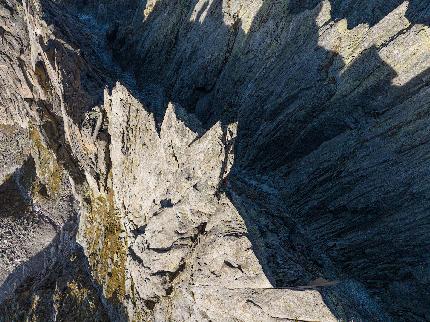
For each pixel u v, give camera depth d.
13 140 74.00
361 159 41.56
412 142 38.12
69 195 61.88
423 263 38.12
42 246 59.34
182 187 37.78
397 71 38.59
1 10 72.12
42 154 67.38
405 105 38.47
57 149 65.19
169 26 66.25
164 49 66.94
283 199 46.97
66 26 75.12
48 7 76.06
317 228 44.25
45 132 66.25
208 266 34.56
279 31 50.16
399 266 39.91
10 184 69.88
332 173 43.88
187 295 36.62
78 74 62.28
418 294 38.16
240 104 53.75
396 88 39.06
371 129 40.94
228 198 35.50
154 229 41.03
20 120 74.56
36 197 64.50
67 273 52.47
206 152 35.28
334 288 31.95
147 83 68.50
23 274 56.75
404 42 37.44
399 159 39.03
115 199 53.19
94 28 87.06
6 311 52.75
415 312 38.31
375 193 40.75
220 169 34.81
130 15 89.69
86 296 48.09
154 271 40.12
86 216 57.12
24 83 70.75
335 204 43.69
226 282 32.88
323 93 44.50
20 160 71.12
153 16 69.69
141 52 70.88
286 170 48.75
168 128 39.97
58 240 58.62
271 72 50.44
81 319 46.31
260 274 31.22
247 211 39.06
